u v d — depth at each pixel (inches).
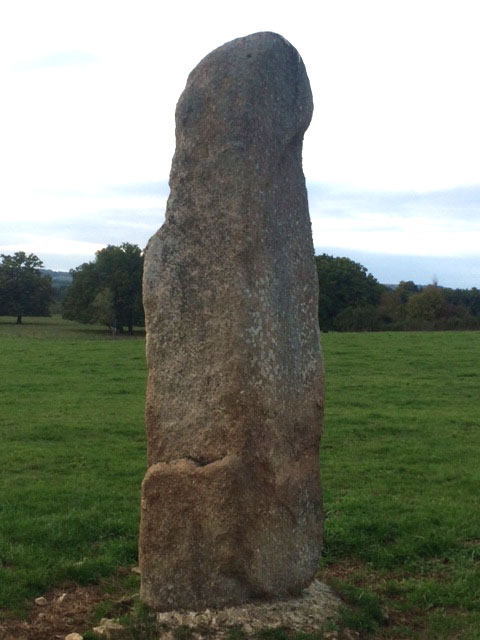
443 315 2379.4
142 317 2620.6
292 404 267.6
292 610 257.3
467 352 1168.2
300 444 271.0
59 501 414.6
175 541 257.1
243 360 252.1
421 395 800.3
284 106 271.4
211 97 262.2
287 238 271.6
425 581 307.6
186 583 256.4
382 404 748.6
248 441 252.5
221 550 251.6
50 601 288.8
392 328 2144.4
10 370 997.2
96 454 536.4
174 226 263.7
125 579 309.1
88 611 278.5
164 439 262.2
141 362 1072.8
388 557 330.3
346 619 258.2
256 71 261.0
